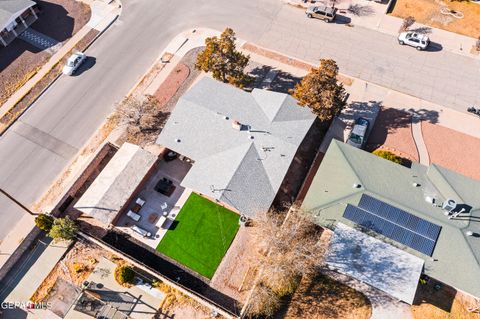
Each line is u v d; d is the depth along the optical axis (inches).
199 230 1720.0
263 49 2301.9
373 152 1820.9
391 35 2309.3
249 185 1683.1
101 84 2235.5
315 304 1530.5
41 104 2183.8
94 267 1653.5
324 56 2247.8
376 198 1583.4
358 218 1562.5
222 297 1567.4
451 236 1492.4
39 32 2486.5
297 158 1892.2
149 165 1813.5
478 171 1814.7
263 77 2188.7
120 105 2016.5
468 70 2144.4
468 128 1946.4
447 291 1523.1
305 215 1574.8
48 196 1860.2
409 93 2081.7
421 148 1891.0
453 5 2421.3
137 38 2415.1
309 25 2385.6
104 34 2445.9
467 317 1470.2
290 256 1480.1
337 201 1606.8
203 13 2501.2
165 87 2186.3
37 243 1738.4
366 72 2169.0
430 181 1640.0
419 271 1450.5
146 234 1700.3
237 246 1674.5
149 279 1615.4
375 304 1519.4
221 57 1982.0
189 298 1568.7
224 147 1785.2
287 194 1795.0
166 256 1668.3
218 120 1849.2
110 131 2038.6
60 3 2598.4
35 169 1955.0
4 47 2433.6
